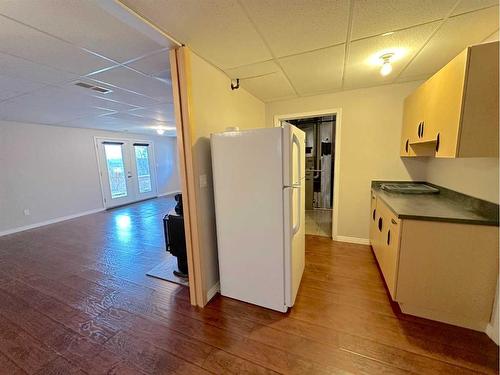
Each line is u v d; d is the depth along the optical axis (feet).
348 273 8.24
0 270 9.27
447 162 7.46
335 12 4.54
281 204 5.98
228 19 4.66
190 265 6.61
